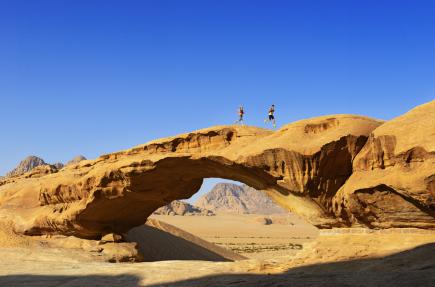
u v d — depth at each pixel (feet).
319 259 64.18
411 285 42.88
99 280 61.31
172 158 84.64
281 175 71.46
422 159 55.88
